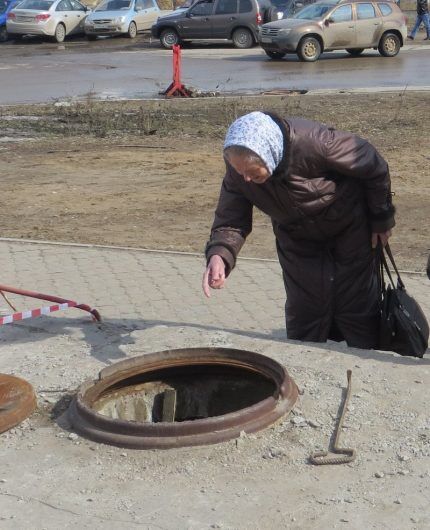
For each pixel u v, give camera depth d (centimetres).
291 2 2997
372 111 1625
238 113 1616
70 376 444
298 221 462
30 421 396
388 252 504
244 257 812
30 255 814
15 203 1052
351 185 454
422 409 395
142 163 1271
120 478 345
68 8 3456
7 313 638
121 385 417
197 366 423
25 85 2195
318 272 495
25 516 324
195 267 776
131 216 982
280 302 684
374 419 386
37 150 1386
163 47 3052
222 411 430
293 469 348
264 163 396
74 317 581
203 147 1376
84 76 2350
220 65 2509
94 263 788
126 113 1695
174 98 1880
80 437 375
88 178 1185
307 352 462
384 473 346
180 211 1002
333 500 328
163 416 421
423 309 666
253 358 416
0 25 3434
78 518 321
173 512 323
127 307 664
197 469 348
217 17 2970
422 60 2520
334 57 2652
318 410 392
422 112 1603
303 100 1777
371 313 503
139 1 3500
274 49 2547
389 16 2597
